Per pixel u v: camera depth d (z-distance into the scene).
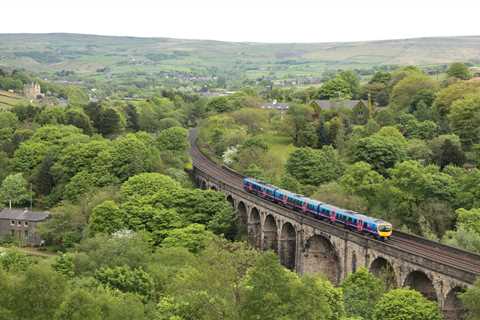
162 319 69.81
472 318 73.12
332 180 162.75
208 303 64.44
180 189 151.75
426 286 93.94
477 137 179.62
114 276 90.19
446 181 140.00
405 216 136.88
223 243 114.44
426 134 189.62
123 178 173.00
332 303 77.69
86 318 60.62
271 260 60.88
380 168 163.88
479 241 111.94
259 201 142.25
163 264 104.81
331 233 114.19
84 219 150.50
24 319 58.50
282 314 57.62
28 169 195.75
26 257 104.44
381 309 79.62
